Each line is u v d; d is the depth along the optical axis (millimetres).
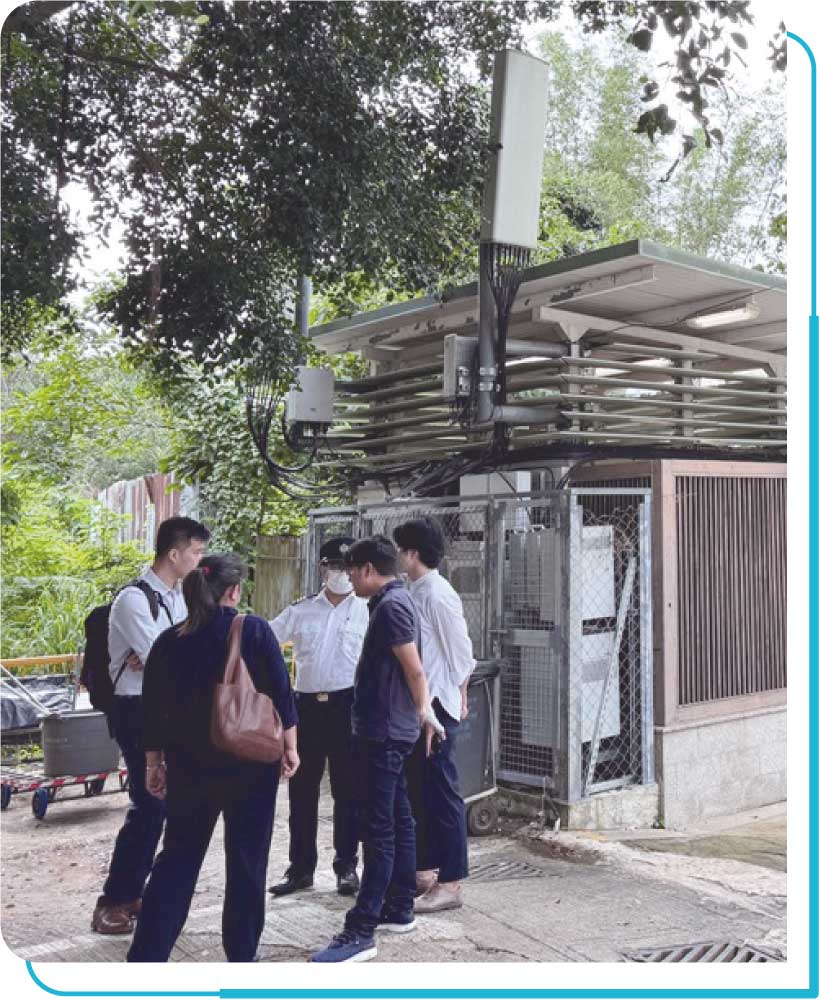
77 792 7801
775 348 8484
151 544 15367
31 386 14453
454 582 7195
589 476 7281
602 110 14727
